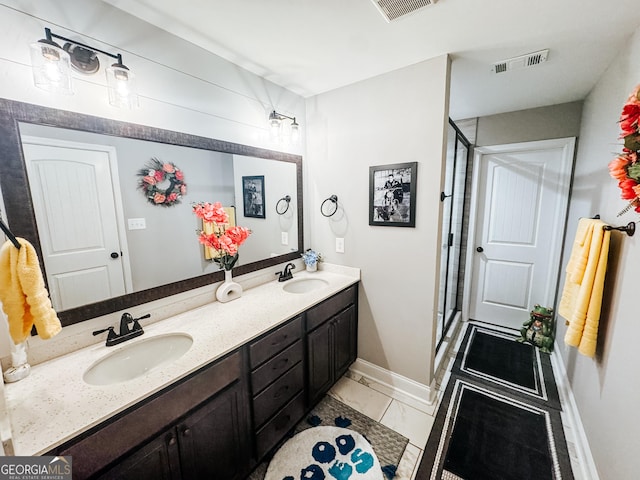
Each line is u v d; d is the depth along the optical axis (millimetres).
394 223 1972
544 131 2645
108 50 1214
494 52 1632
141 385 981
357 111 2041
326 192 2307
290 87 2109
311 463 1526
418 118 1789
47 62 965
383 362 2205
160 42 1387
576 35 1444
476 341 2840
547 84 2100
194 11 1264
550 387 2148
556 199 2715
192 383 1098
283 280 2152
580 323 1488
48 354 1126
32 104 1032
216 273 1747
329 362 1951
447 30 1409
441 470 1495
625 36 1438
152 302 1455
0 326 994
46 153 1083
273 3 1211
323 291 1913
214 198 1706
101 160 1234
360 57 1684
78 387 973
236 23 1354
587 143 2213
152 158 1406
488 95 2334
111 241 1290
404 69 1804
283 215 2203
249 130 1876
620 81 1555
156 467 1005
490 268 3143
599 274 1416
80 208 1188
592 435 1459
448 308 3049
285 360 1553
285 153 2152
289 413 1627
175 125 1479
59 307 1145
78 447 807
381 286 2125
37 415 849
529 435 1709
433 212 1810
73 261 1179
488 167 2994
